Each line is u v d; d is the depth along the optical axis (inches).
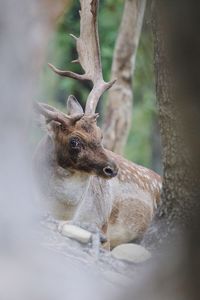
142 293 141.1
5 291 134.0
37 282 138.9
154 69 428.1
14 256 139.4
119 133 797.2
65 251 355.3
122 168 589.9
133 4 781.9
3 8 132.4
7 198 139.1
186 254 139.1
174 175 420.2
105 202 558.6
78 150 489.7
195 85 140.0
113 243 589.6
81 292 147.1
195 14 137.5
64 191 502.6
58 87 1034.1
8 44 133.0
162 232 428.5
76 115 495.2
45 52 136.2
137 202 590.9
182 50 139.1
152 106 1031.0
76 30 911.7
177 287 138.3
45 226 384.8
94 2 498.3
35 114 498.6
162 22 140.4
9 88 134.0
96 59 513.3
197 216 144.1
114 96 795.4
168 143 417.1
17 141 136.9
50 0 134.0
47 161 503.2
